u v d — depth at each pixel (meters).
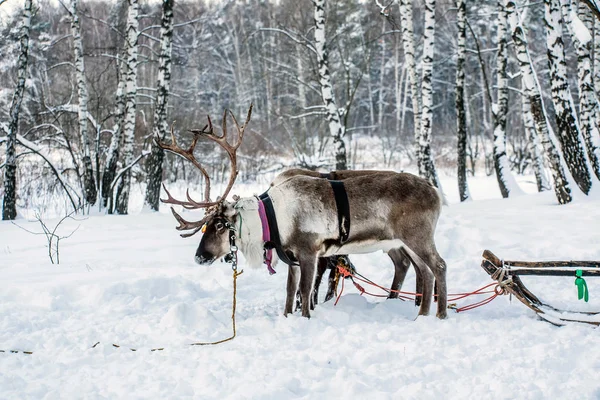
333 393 3.97
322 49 14.32
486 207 12.27
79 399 3.88
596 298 6.16
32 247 9.44
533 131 16.73
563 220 10.05
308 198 5.70
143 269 7.80
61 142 16.50
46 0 24.97
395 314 5.84
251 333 5.38
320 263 6.34
